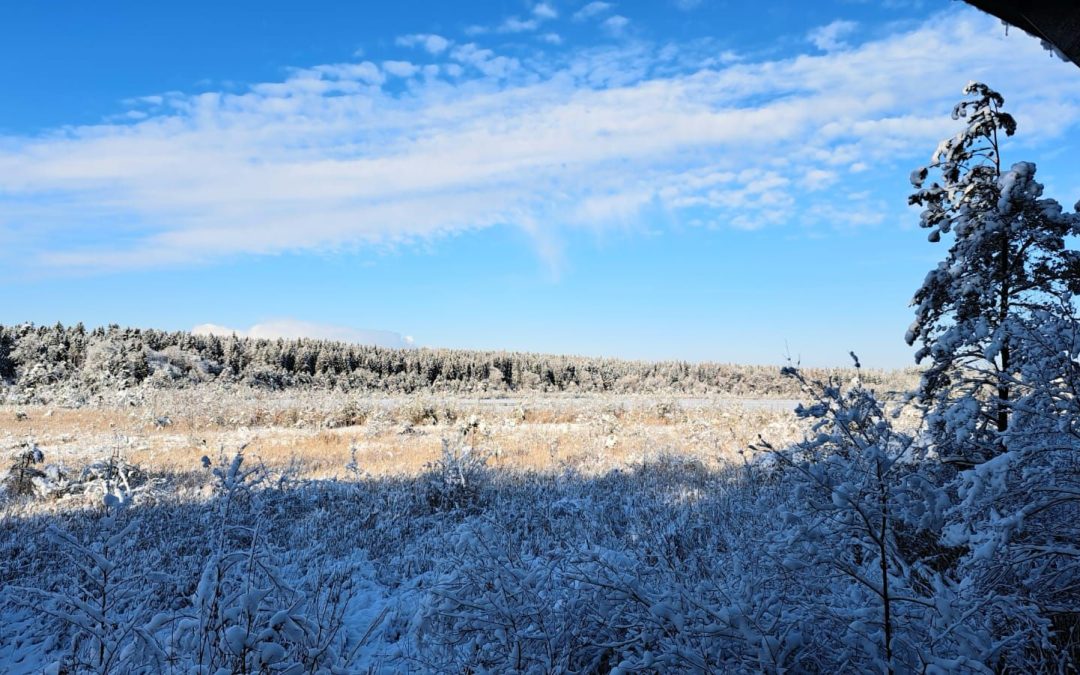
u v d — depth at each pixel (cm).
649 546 641
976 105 757
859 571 356
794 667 347
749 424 2267
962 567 373
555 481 1214
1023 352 428
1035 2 210
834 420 335
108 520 448
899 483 339
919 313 768
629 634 394
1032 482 368
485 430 2106
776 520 449
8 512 922
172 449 1792
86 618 398
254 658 346
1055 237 648
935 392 695
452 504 1053
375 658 523
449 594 450
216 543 748
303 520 913
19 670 512
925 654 307
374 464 1525
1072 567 368
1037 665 339
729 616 345
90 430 2348
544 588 468
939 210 766
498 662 415
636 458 1523
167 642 428
